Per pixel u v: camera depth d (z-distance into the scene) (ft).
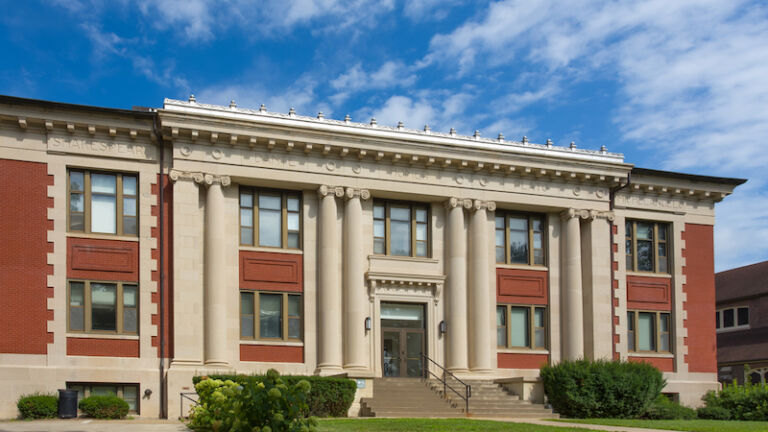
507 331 119.96
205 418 70.95
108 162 102.89
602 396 104.47
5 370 94.53
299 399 55.16
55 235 99.55
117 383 99.04
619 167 124.88
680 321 130.21
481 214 118.32
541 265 123.95
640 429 81.71
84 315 99.86
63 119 100.53
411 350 115.03
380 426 75.92
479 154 117.39
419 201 119.14
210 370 100.73
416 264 116.26
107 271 101.35
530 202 121.29
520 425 79.56
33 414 91.20
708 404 122.52
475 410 100.42
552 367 108.68
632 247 130.21
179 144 104.68
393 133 114.93
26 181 99.30
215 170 105.81
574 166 122.52
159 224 103.96
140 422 86.22
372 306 112.57
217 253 104.37
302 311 109.91
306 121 111.04
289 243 111.55
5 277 96.63
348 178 112.16
